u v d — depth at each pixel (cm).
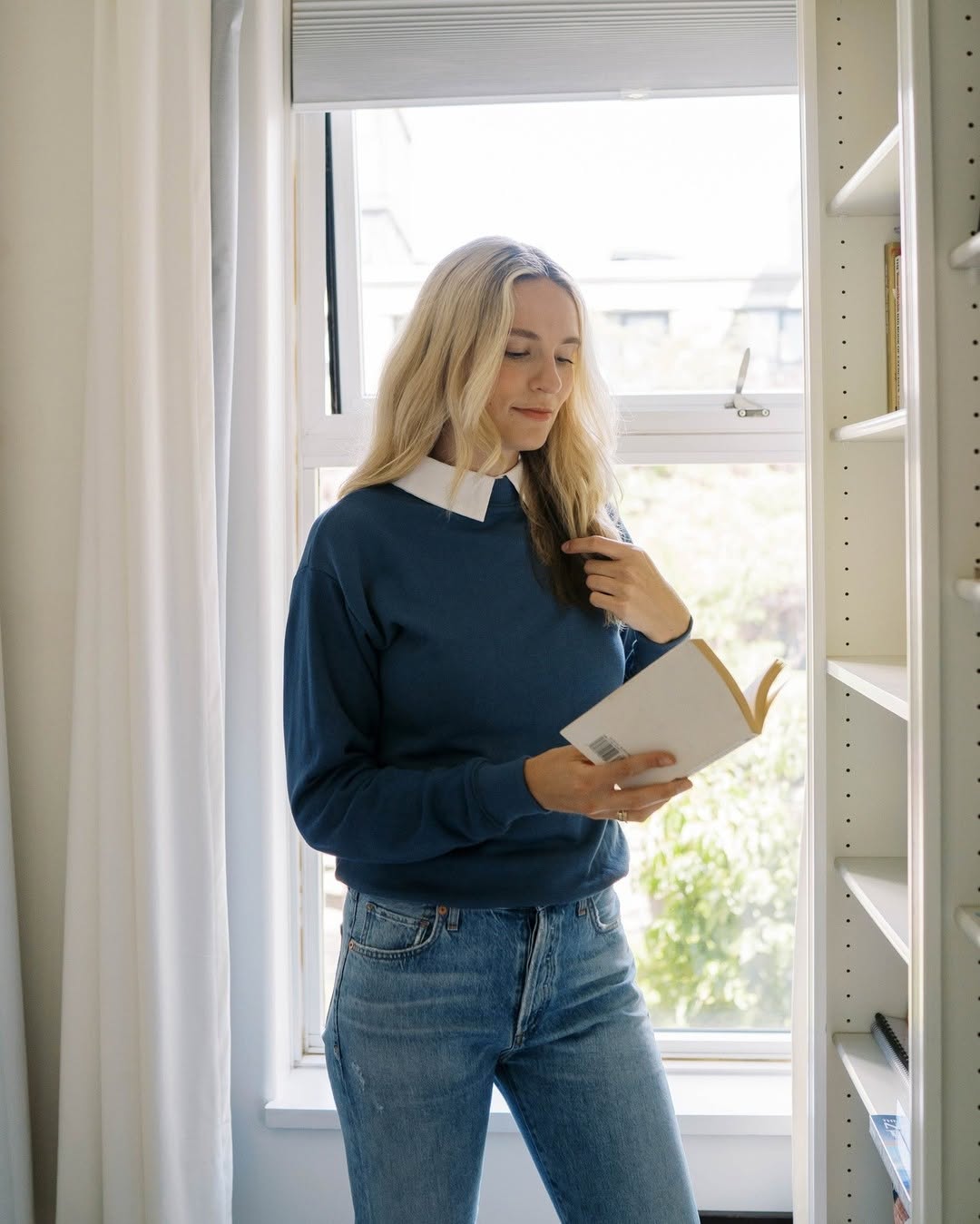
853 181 151
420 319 143
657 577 143
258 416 197
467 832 127
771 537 215
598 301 214
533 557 141
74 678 178
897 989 170
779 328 213
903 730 169
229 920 202
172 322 173
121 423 170
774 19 197
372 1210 135
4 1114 178
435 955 133
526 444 142
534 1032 139
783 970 222
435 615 136
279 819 208
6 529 189
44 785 190
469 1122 136
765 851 221
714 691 115
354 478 146
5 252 186
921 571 114
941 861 115
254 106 194
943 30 112
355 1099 136
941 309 113
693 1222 138
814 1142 172
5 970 180
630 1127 138
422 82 202
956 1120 116
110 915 173
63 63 186
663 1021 224
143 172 167
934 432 113
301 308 214
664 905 223
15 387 188
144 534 168
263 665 199
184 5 172
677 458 211
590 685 141
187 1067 177
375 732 143
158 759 171
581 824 140
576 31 199
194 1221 178
